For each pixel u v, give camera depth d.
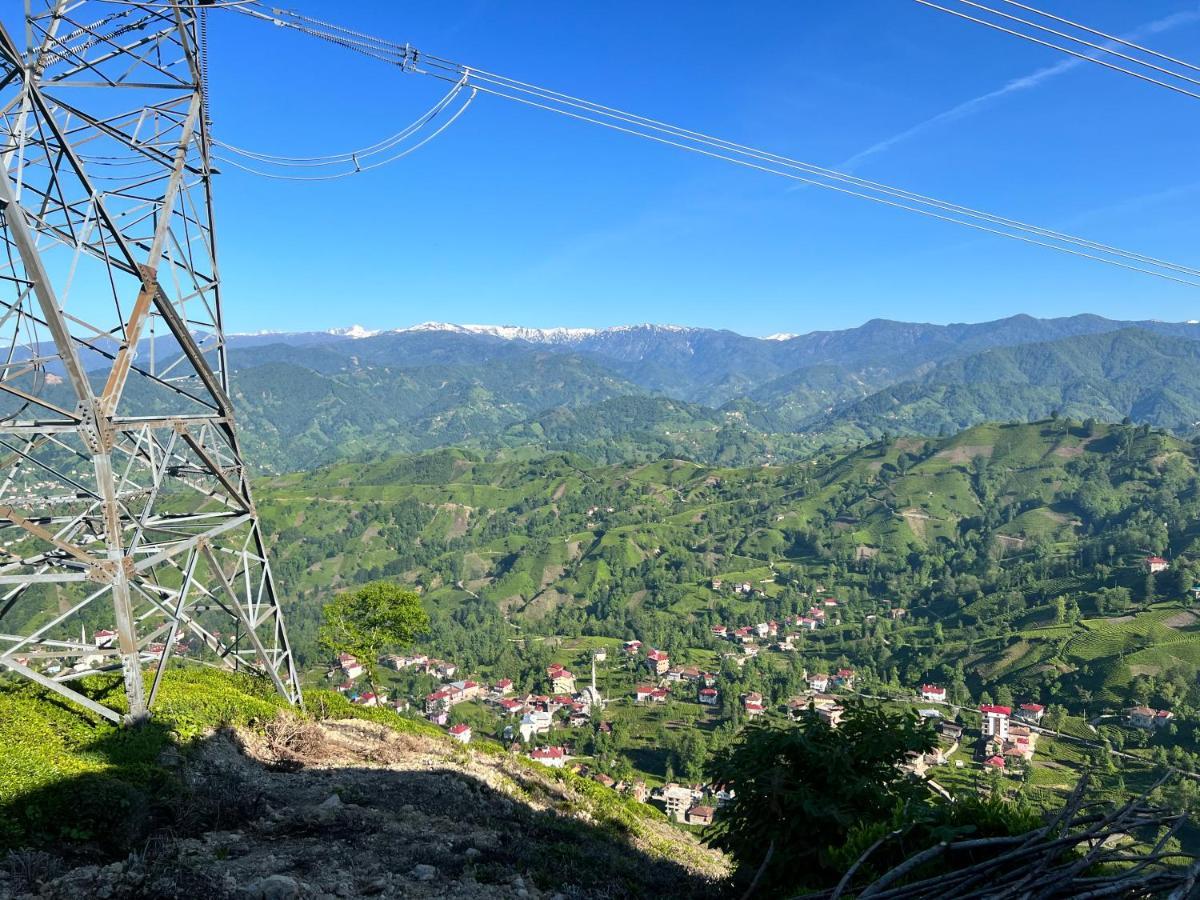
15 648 15.26
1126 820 6.13
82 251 14.67
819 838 9.73
